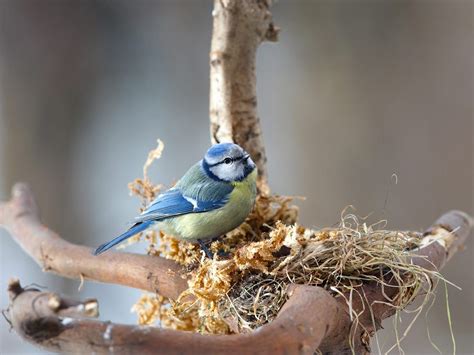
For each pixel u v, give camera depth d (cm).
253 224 632
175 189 620
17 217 686
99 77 1461
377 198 1286
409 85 1307
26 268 1264
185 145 1473
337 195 1301
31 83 1405
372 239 499
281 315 387
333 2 1350
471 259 1218
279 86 1396
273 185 1350
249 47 607
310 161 1331
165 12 1495
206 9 1498
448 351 1152
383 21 1324
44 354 1106
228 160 603
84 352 337
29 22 1406
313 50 1368
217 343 345
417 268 487
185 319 582
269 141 1379
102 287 1230
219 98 618
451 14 1295
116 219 1372
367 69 1328
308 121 1352
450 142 1281
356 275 479
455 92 1290
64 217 1385
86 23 1440
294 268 477
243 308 472
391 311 488
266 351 353
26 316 335
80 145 1433
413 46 1311
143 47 1494
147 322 610
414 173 1284
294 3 1383
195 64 1502
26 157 1389
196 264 549
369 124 1312
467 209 1258
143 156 1448
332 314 413
